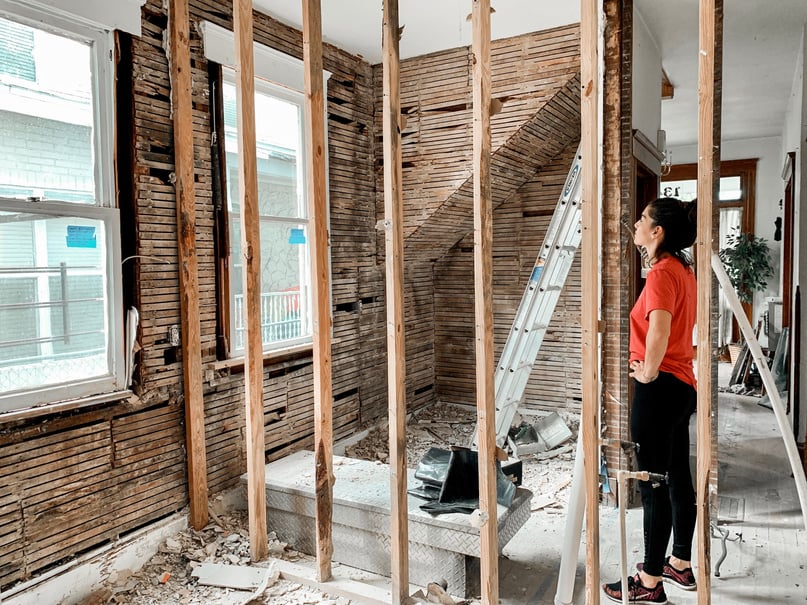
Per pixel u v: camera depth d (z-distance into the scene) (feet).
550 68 10.37
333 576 7.43
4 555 6.19
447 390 15.29
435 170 11.49
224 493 8.95
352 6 9.60
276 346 10.14
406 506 6.63
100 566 7.09
